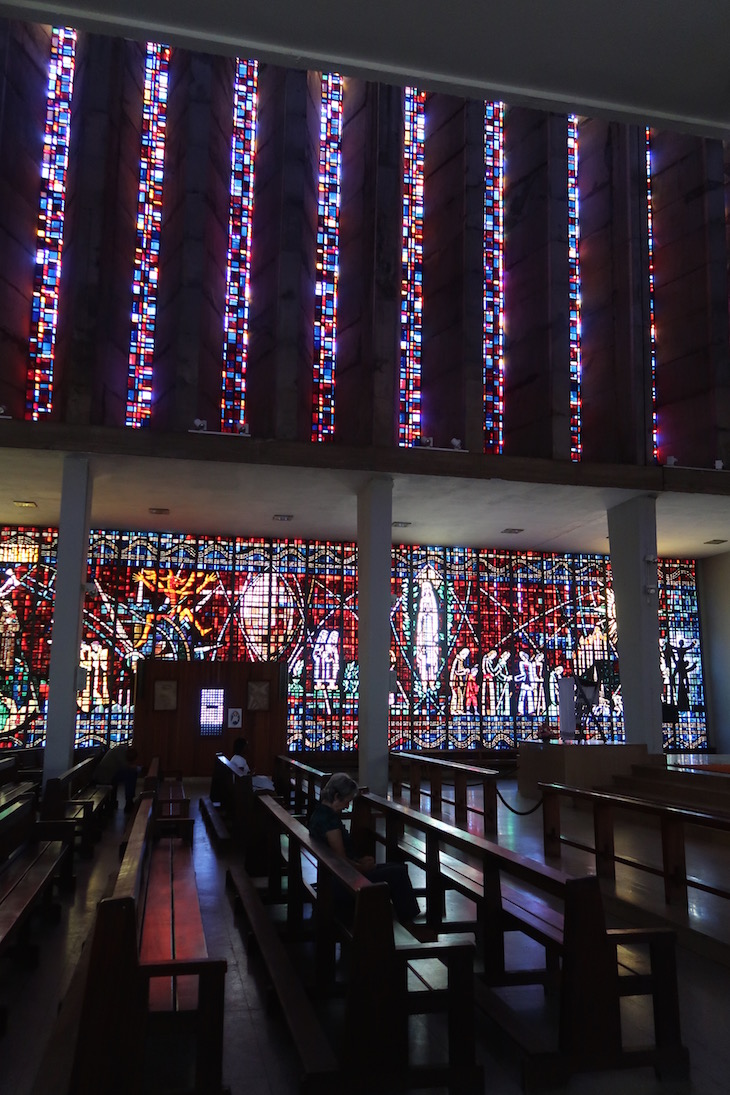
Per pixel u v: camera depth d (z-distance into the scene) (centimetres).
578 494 1762
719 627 2408
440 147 1870
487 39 330
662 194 1977
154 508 1883
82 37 1692
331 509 1886
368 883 395
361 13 319
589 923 400
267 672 1828
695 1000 490
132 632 2044
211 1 318
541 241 1795
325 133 1919
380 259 1666
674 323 1914
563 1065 381
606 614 2341
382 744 1588
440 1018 465
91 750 1619
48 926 652
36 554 2042
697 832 1015
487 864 512
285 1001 437
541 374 1764
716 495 1769
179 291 1620
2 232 1600
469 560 2297
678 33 322
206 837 1101
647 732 1716
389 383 1648
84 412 1512
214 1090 352
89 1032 322
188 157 1667
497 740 2195
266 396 1678
